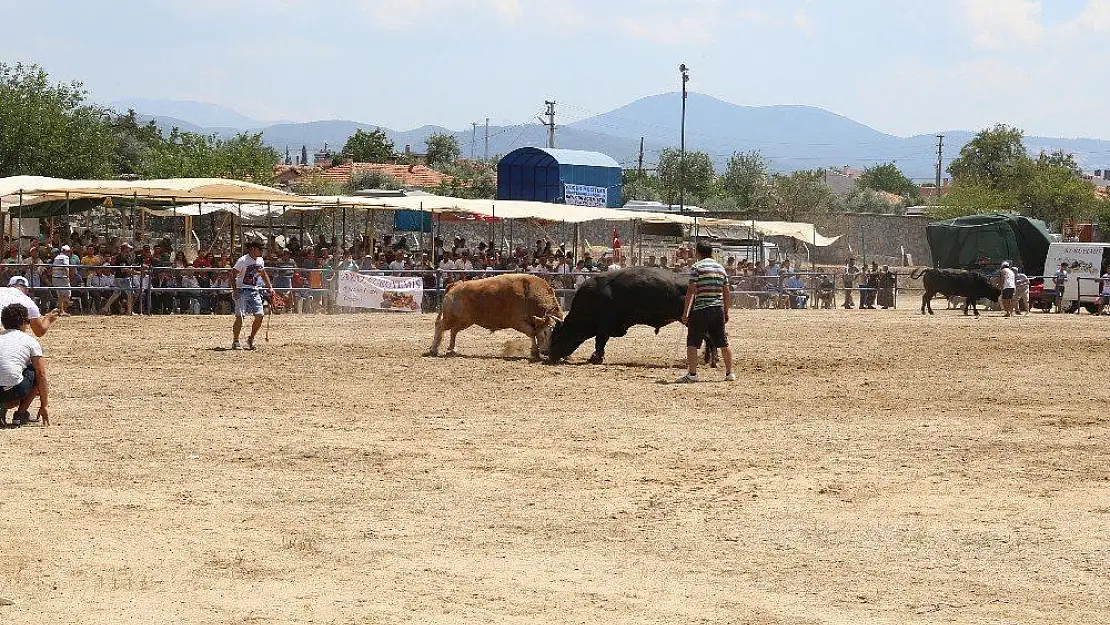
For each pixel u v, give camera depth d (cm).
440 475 1055
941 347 2362
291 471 1064
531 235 5600
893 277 4106
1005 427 1329
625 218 3850
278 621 660
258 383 1623
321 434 1245
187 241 3866
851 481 1041
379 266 3294
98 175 6003
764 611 684
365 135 12312
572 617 670
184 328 2464
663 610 684
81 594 709
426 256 3478
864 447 1202
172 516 899
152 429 1258
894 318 3400
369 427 1291
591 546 825
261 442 1197
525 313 1922
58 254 2970
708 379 1734
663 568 772
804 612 682
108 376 1675
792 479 1049
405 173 9444
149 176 6794
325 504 943
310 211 4369
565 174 5459
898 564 782
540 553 806
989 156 10225
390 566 773
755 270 3991
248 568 766
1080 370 1944
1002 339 2598
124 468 1066
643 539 843
